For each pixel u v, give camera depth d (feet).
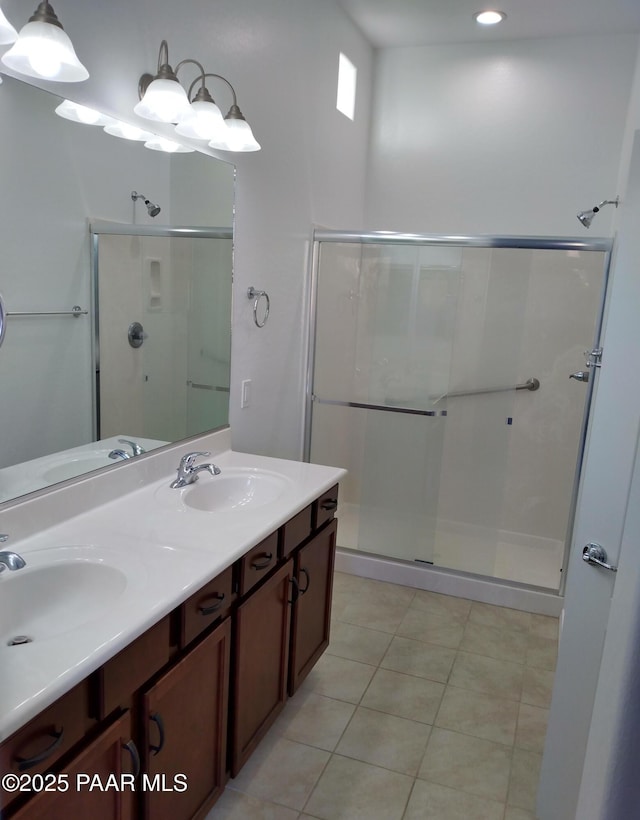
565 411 11.82
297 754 6.78
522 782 6.51
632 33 10.82
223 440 8.32
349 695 7.80
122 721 4.12
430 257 10.87
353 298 11.27
